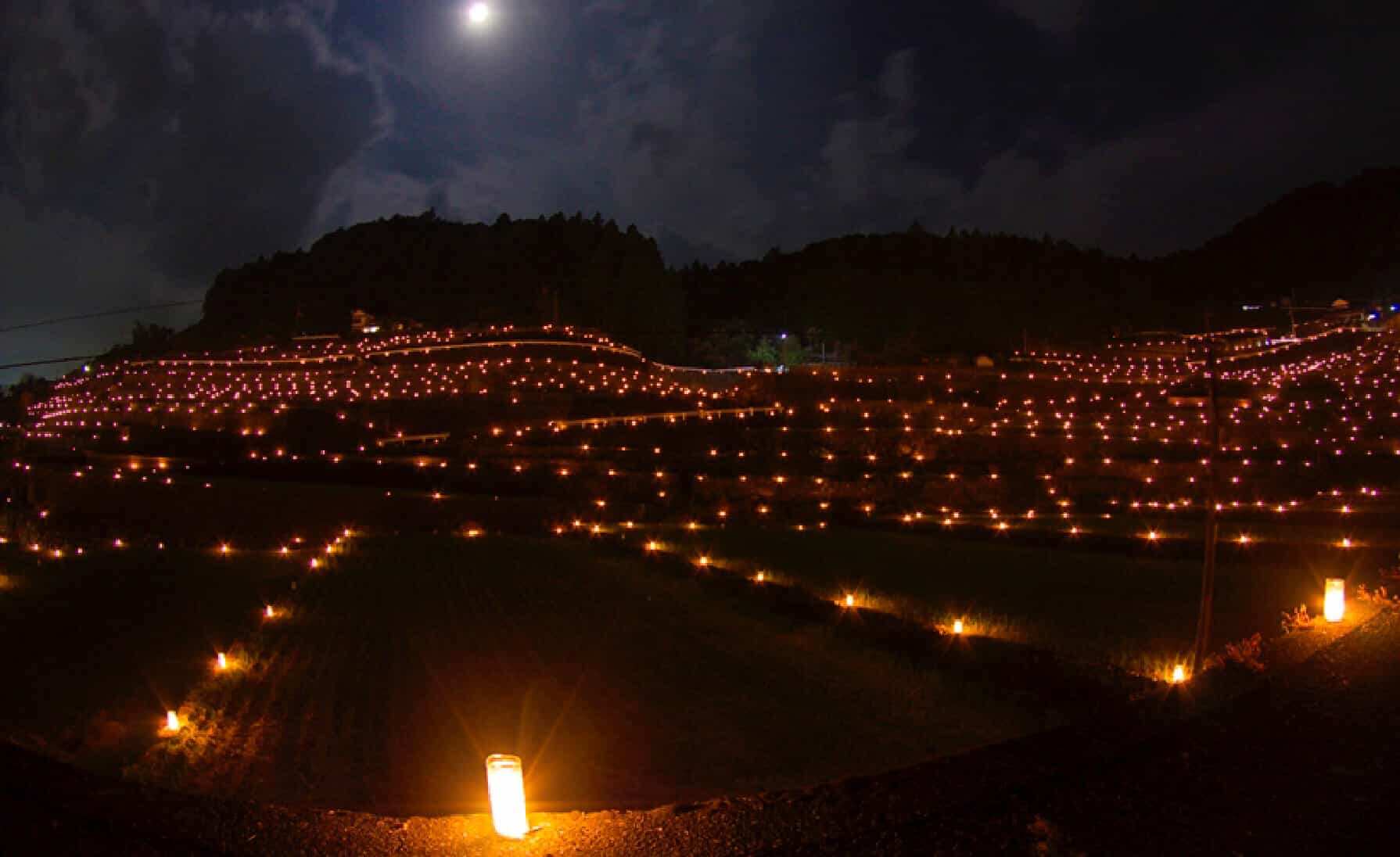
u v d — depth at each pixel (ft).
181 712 22.54
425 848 13.20
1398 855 11.99
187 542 51.90
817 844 12.73
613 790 17.44
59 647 29.04
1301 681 18.06
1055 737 15.87
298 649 28.04
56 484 58.49
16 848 13.20
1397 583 28.12
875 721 21.04
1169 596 31.68
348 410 67.31
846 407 69.51
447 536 50.29
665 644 27.68
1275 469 59.11
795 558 40.29
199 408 67.87
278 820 13.97
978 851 12.40
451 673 25.21
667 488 58.03
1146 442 64.69
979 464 61.72
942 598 31.89
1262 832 12.64
